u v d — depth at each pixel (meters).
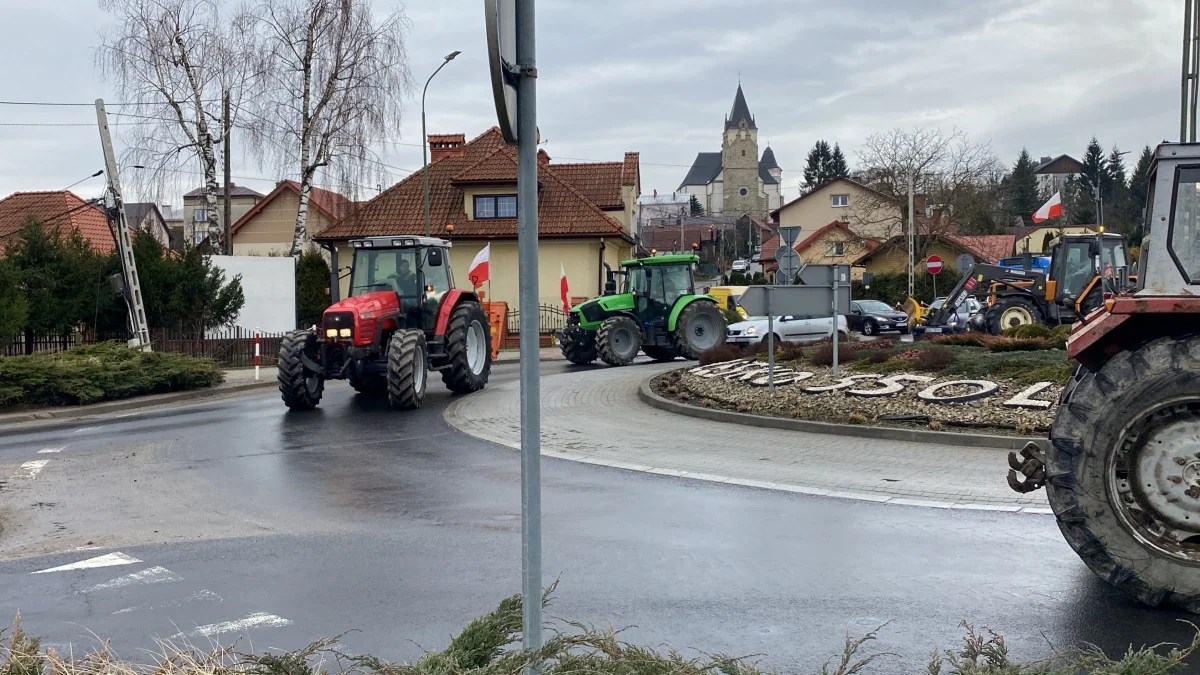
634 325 24.73
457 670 3.23
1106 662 3.50
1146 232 5.73
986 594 5.66
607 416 14.12
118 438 13.40
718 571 6.24
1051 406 11.36
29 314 23.00
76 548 7.28
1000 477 9.07
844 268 14.44
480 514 8.15
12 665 3.81
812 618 5.30
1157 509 5.36
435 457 11.14
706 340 25.17
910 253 49.16
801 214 79.62
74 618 5.61
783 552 6.66
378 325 16.14
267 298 30.69
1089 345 5.63
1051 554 6.48
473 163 41.09
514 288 38.16
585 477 9.63
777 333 28.47
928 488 8.67
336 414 15.36
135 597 5.99
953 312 27.30
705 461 10.36
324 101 32.16
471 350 18.34
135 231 26.42
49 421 16.53
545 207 38.34
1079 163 115.56
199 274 26.33
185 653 4.22
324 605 5.74
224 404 17.91
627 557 6.60
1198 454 5.29
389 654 4.89
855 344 17.64
